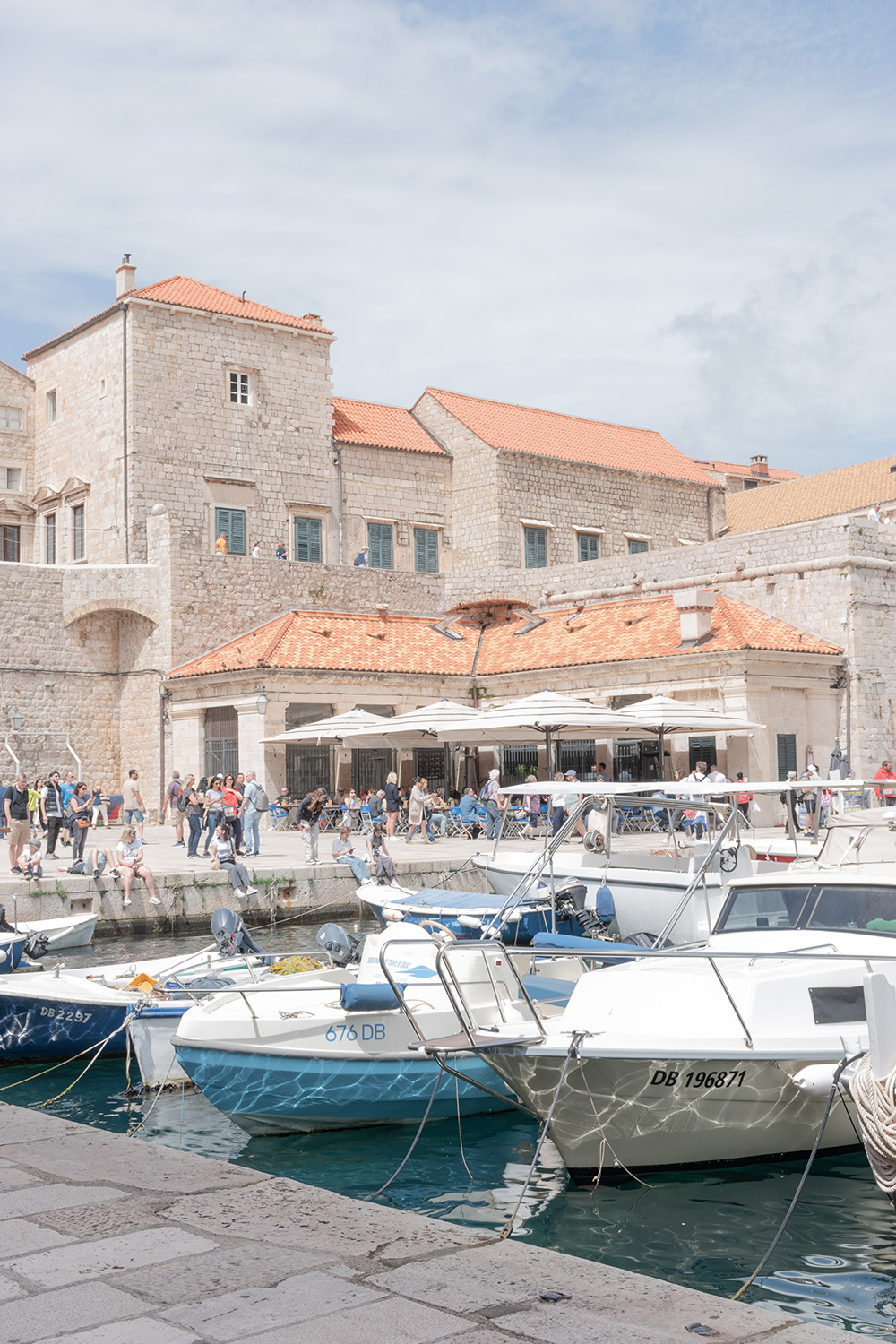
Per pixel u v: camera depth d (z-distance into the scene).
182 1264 5.35
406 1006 10.46
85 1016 13.81
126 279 45.66
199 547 44.69
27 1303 4.93
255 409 46.53
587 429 57.22
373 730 30.39
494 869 18.94
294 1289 5.08
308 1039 11.59
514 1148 11.10
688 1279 7.71
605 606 40.81
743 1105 9.52
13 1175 6.75
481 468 50.22
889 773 32.03
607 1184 9.67
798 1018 9.70
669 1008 9.73
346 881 24.42
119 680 41.28
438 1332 4.66
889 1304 7.28
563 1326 4.76
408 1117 11.80
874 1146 7.44
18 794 23.92
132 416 43.53
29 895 21.12
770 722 33.16
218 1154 11.01
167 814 38.72
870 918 11.09
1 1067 14.26
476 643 42.34
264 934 22.58
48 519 48.09
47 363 48.34
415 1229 5.87
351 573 43.66
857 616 34.72
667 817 18.39
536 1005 12.30
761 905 11.55
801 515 55.25
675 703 28.17
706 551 39.00
